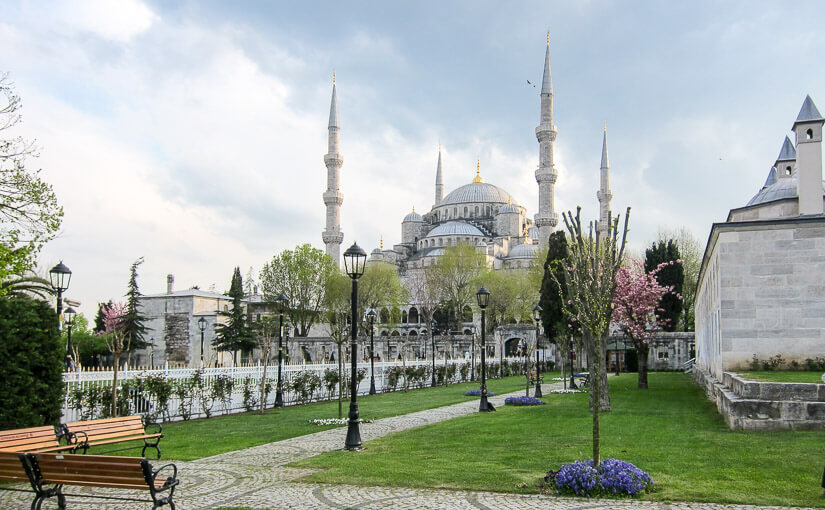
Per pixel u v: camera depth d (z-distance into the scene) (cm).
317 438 1988
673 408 2759
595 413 1264
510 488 1232
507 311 9875
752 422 1873
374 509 1094
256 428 2272
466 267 10125
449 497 1172
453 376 5419
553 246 6562
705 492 1174
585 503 1124
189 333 8875
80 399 2227
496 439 1883
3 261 1853
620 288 4197
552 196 11344
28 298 1758
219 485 1307
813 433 1784
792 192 3809
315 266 9012
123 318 7344
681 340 7019
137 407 2433
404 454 1633
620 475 1180
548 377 6141
